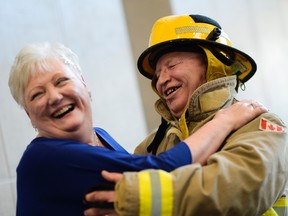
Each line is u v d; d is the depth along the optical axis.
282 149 1.14
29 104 1.23
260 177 1.02
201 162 1.12
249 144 1.08
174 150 1.10
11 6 2.55
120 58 2.91
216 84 1.32
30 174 1.15
